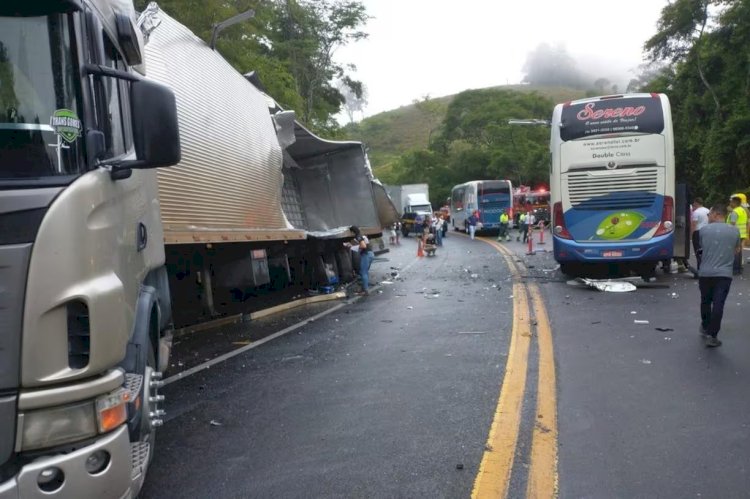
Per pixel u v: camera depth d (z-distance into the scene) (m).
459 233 49.19
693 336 8.81
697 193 40.12
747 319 9.87
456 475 4.52
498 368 7.38
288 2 37.50
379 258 25.55
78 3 3.27
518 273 18.34
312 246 16.03
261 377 7.50
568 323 10.13
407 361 7.95
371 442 5.20
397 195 49.09
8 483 2.79
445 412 5.86
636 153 14.48
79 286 2.98
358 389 6.77
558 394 6.31
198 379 7.53
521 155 71.81
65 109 3.17
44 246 2.89
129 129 4.44
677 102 41.09
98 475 2.96
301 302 14.13
